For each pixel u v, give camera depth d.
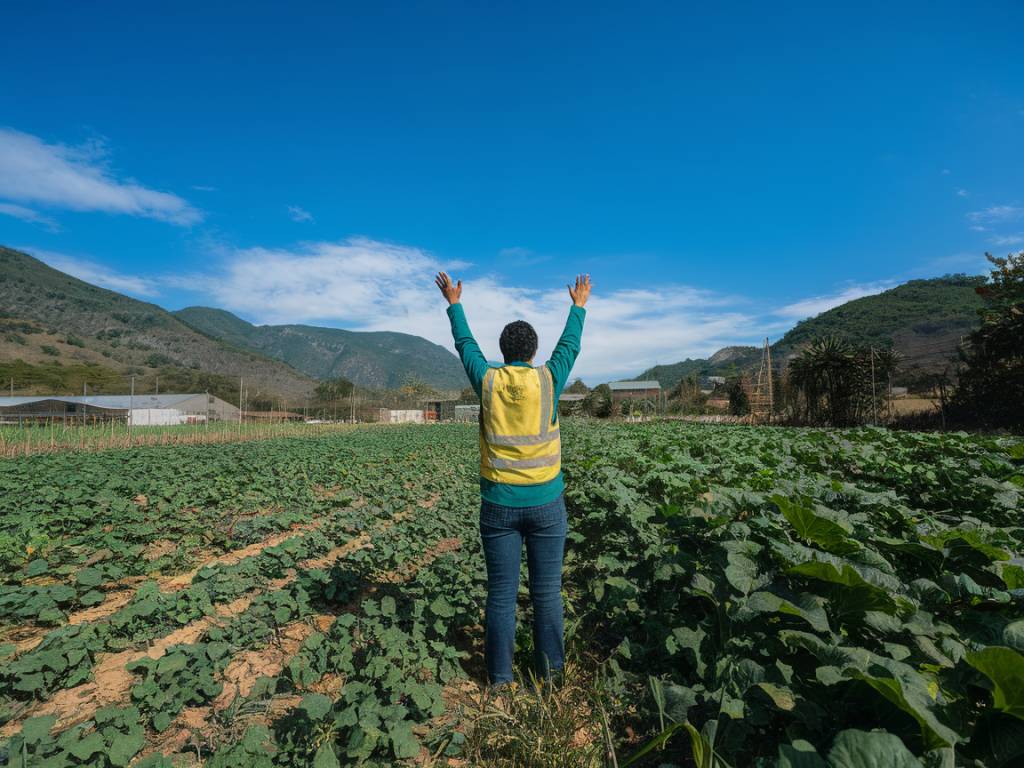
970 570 3.27
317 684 3.26
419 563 5.82
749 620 2.73
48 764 2.28
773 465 7.82
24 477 11.20
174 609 4.31
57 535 7.05
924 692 2.09
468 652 3.78
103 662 3.64
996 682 1.89
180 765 2.55
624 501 5.14
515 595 3.10
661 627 3.35
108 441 25.50
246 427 36.72
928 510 6.17
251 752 2.46
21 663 3.15
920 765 1.60
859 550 3.20
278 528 7.81
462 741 2.66
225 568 5.13
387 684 2.90
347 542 6.88
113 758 2.35
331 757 2.35
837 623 2.79
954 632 2.62
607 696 2.95
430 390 120.88
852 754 1.65
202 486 10.14
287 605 4.29
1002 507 5.43
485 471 3.04
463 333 3.25
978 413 21.12
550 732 2.56
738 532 3.52
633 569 4.09
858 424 24.66
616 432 18.86
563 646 3.14
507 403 3.00
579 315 3.30
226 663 3.44
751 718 2.37
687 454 9.61
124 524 7.31
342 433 37.56
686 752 2.57
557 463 3.09
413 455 17.88
